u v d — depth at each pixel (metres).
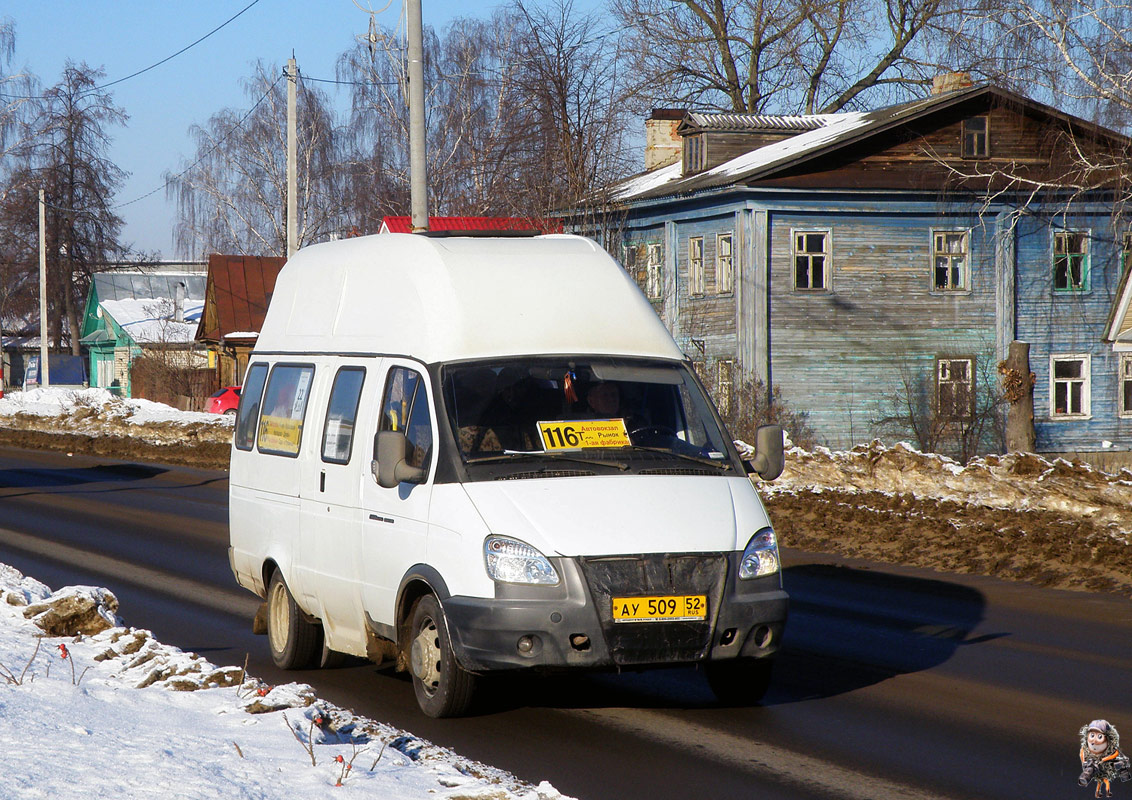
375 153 58.91
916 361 36.72
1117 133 26.20
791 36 53.34
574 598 7.27
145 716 6.64
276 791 5.40
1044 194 31.48
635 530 7.46
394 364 8.55
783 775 6.75
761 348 35.81
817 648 10.26
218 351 58.12
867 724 7.83
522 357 8.32
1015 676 9.20
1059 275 37.69
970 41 27.31
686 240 39.00
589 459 7.92
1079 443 37.34
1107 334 19.48
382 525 8.26
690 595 7.41
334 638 9.04
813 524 17.47
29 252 74.62
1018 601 12.30
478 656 7.38
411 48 22.53
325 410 9.25
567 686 8.83
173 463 32.19
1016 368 24.14
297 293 10.40
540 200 41.12
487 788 5.61
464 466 7.77
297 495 9.45
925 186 36.06
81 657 8.36
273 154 64.81
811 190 35.56
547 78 41.88
